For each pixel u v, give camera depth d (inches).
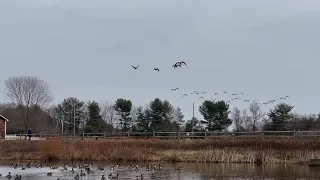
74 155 2642.7
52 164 2386.8
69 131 5393.7
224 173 1916.8
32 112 5064.0
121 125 4753.9
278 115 3934.5
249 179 1723.7
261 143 2506.2
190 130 4244.6
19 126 5334.6
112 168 2101.4
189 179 1729.8
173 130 4325.8
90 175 1876.2
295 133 2714.1
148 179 1734.7
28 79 5644.7
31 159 2682.1
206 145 2608.3
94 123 4849.9
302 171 1974.7
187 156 2487.7
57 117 5679.1
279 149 2454.5
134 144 2714.1
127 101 4763.8
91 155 2625.5
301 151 2367.1
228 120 4143.7
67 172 1995.6
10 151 2780.5
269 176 1809.8
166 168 2128.4
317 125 3791.8
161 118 4532.5
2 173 1971.0
